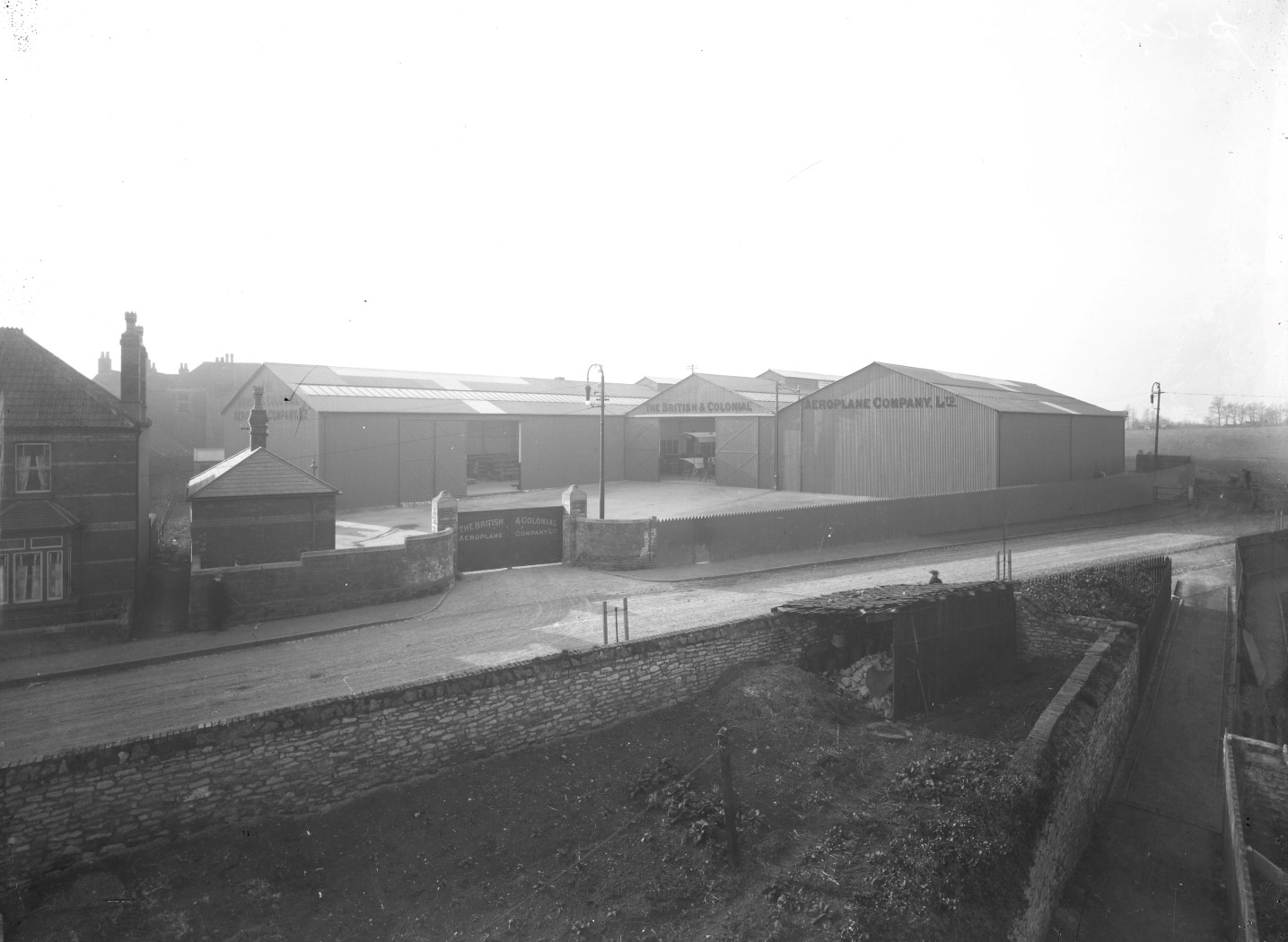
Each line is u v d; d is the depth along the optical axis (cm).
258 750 1189
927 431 3847
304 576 2117
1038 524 3625
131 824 1104
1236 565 2475
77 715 1450
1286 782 1289
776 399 4519
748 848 1157
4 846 1027
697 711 1593
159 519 3412
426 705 1331
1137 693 1828
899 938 920
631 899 1066
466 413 4331
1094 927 1200
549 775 1382
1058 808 1234
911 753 1441
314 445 3756
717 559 2775
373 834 1205
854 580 2469
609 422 5178
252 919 1019
